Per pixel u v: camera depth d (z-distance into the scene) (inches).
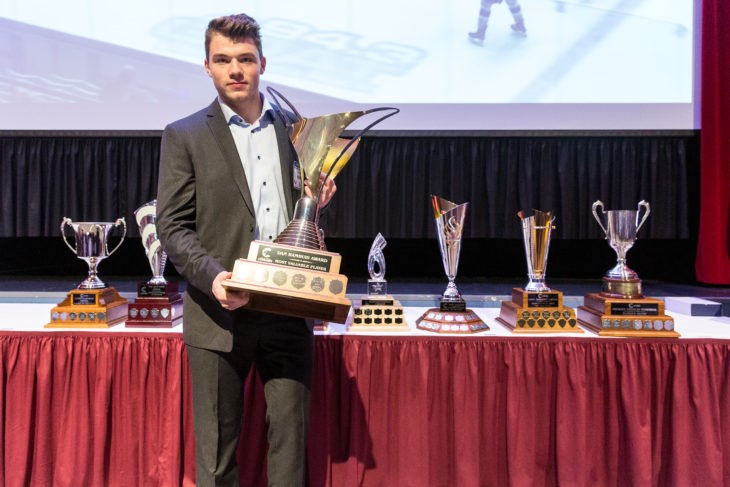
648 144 132.3
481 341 55.8
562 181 133.5
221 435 42.8
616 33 119.3
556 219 135.8
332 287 37.7
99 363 55.6
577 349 54.9
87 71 121.7
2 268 155.9
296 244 39.2
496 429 55.9
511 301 63.1
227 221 41.6
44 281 136.3
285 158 45.3
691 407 53.6
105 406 55.2
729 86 120.2
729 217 123.6
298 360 44.1
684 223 130.6
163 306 58.9
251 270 37.3
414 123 122.6
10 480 55.3
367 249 152.8
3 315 68.0
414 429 55.2
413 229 135.6
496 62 121.0
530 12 119.7
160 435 55.4
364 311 59.2
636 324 55.4
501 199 136.3
